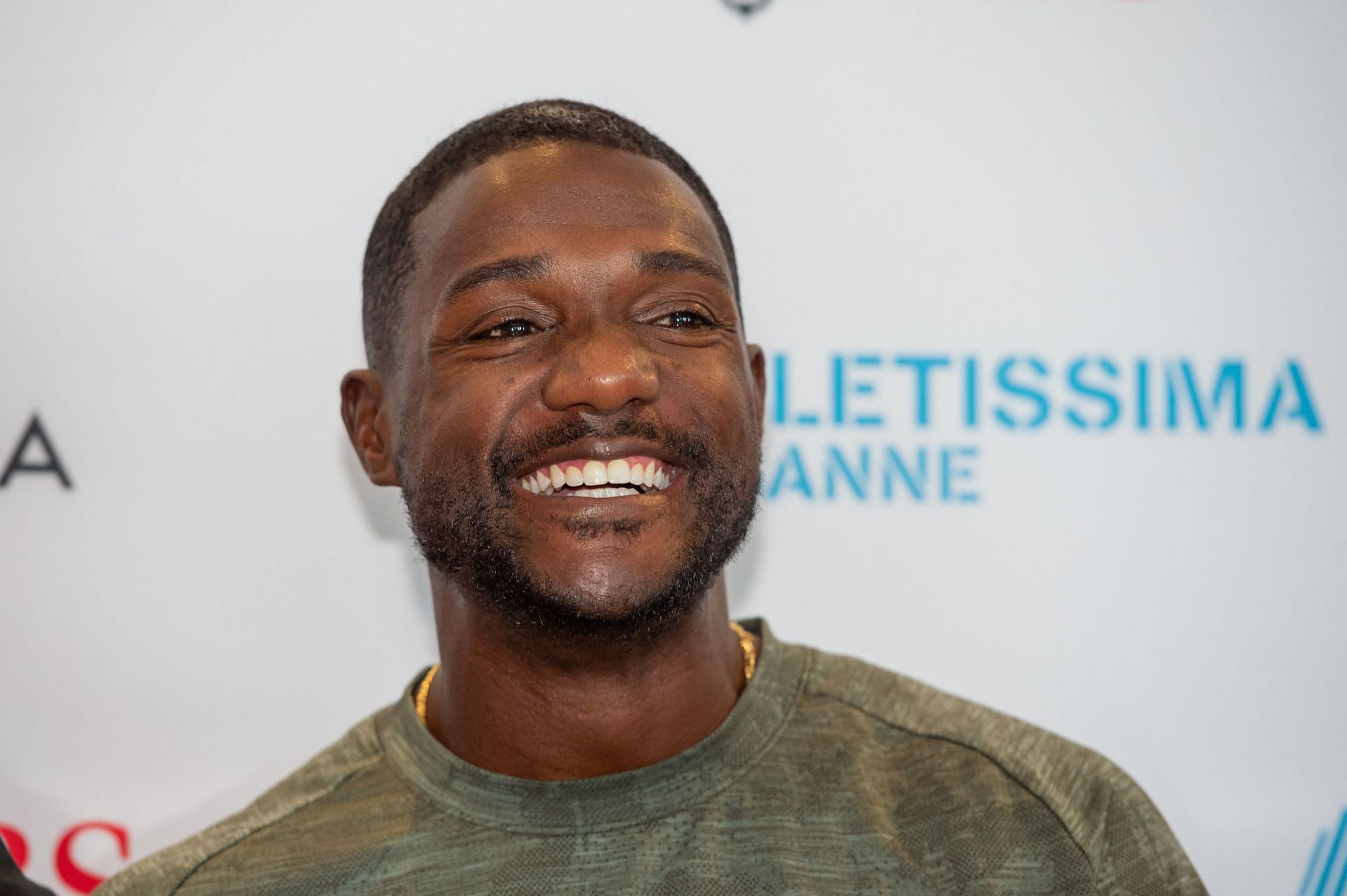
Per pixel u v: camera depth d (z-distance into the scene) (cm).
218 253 305
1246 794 307
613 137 225
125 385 303
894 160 312
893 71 313
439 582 223
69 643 301
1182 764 308
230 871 207
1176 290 312
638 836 197
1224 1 315
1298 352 313
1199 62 315
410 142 309
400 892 197
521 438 195
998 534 311
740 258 311
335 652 308
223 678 305
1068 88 314
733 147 312
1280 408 313
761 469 221
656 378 195
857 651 311
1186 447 311
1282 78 315
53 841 299
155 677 303
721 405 202
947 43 314
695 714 211
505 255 203
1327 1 316
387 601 310
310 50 308
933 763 209
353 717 308
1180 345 312
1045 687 310
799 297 311
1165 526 310
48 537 301
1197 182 313
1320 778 308
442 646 224
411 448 212
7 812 298
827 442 312
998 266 312
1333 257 314
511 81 310
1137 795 208
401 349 221
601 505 194
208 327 305
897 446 312
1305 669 309
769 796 202
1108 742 308
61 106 302
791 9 313
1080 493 311
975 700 309
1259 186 314
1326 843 307
